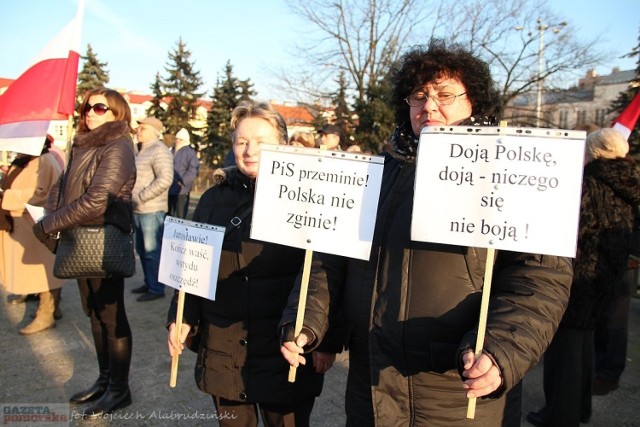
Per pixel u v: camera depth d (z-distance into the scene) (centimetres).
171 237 210
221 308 203
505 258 148
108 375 312
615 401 328
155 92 3247
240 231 199
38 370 353
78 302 522
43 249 421
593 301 252
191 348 226
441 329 144
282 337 163
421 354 146
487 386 122
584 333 257
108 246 275
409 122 178
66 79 336
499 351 124
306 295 162
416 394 149
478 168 138
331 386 341
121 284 295
